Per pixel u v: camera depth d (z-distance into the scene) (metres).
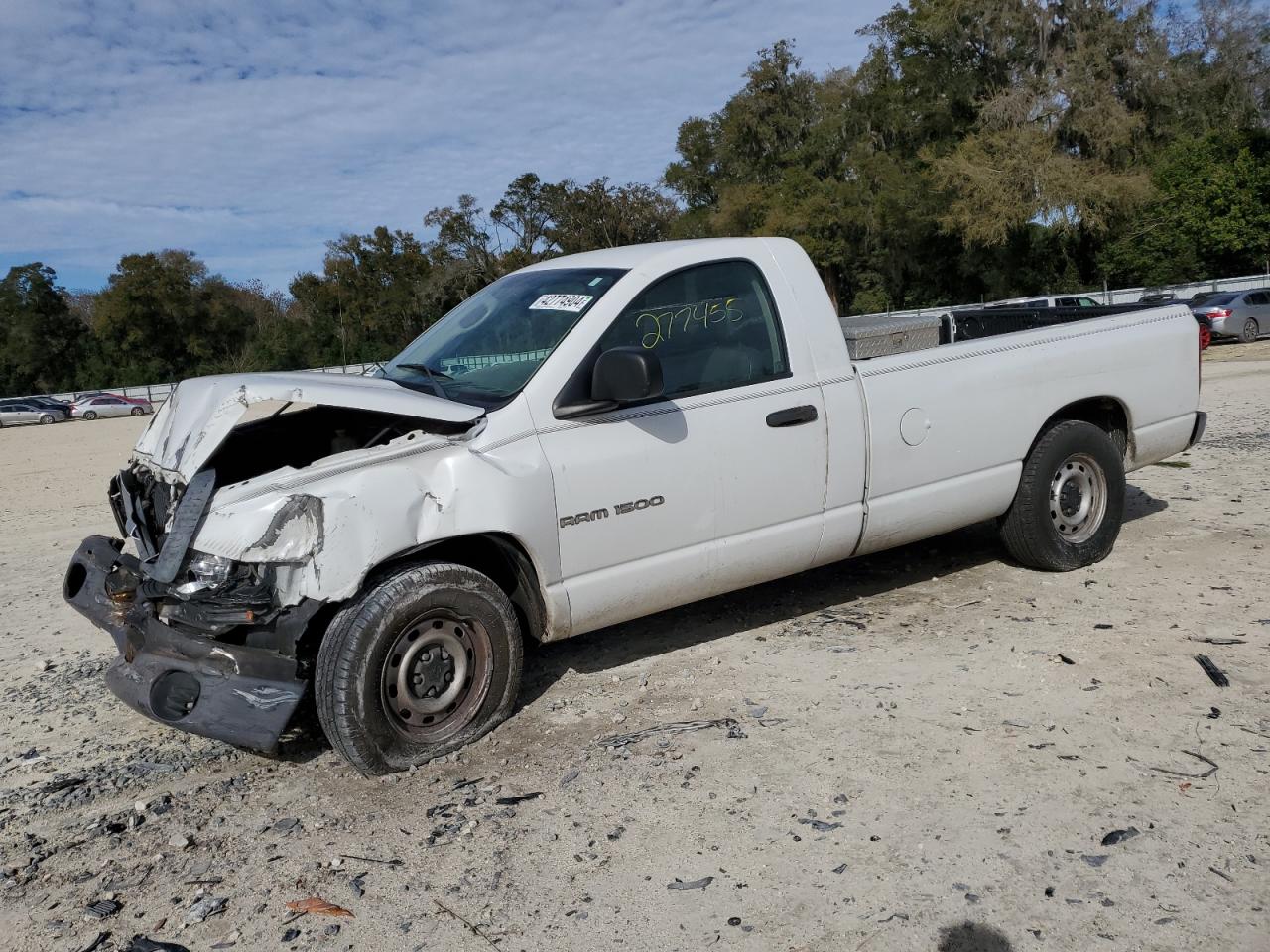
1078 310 6.54
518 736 4.23
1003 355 5.45
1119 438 6.12
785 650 4.97
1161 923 2.80
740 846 3.30
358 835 3.55
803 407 4.76
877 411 4.99
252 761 4.25
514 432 4.12
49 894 3.31
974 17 44.59
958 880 3.05
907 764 3.74
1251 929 2.76
